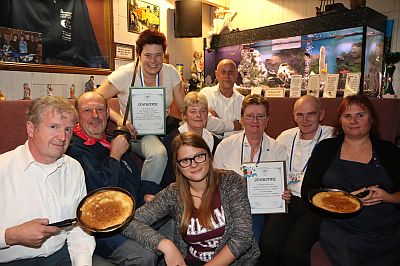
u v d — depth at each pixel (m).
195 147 1.51
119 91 2.29
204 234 1.54
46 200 1.47
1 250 1.39
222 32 4.24
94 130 1.92
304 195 2.04
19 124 2.05
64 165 1.58
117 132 2.09
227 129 2.80
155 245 1.49
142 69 2.28
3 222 1.40
